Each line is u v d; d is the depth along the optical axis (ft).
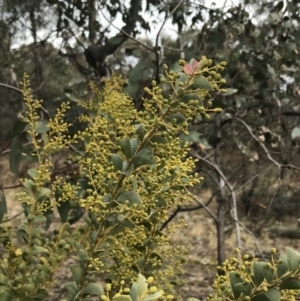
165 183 1.63
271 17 4.46
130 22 4.40
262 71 4.57
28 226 2.21
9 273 2.39
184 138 3.34
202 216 11.56
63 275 6.42
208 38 4.43
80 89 4.44
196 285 6.81
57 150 2.18
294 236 9.12
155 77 3.38
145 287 1.10
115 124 2.15
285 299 1.43
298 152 5.44
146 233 1.88
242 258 1.52
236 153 5.73
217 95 3.83
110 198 1.57
